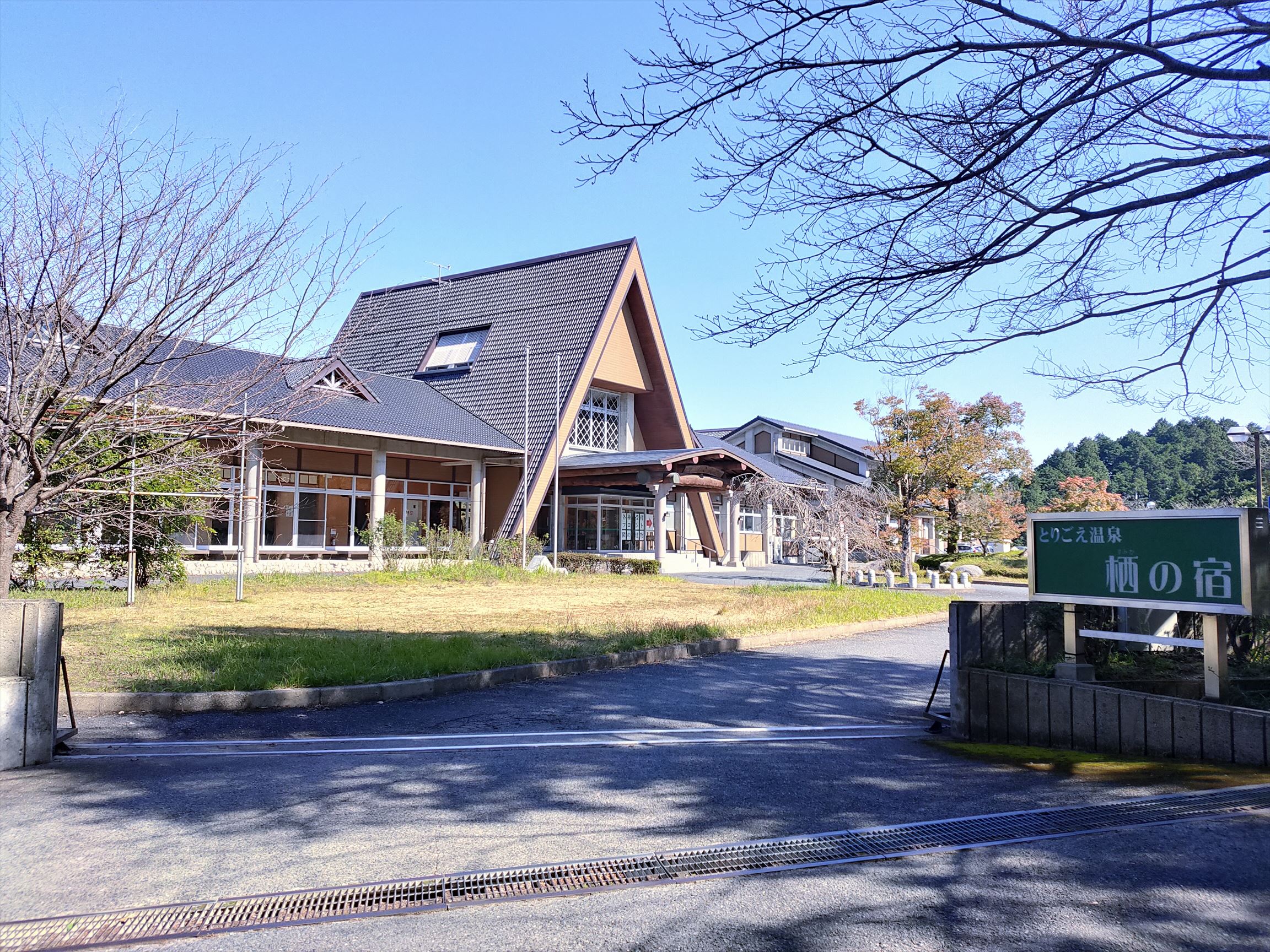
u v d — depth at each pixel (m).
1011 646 7.41
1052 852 4.05
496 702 8.47
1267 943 3.11
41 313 7.58
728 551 38.19
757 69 5.50
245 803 5.01
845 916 3.41
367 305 41.41
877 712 8.31
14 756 5.82
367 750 6.43
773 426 49.72
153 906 3.56
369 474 28.53
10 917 3.45
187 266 7.80
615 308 33.22
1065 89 5.52
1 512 7.90
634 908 3.53
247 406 9.38
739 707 8.38
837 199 5.95
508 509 30.17
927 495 36.94
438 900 3.63
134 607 14.81
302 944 3.22
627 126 5.79
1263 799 4.64
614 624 13.79
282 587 19.52
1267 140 5.46
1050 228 5.77
